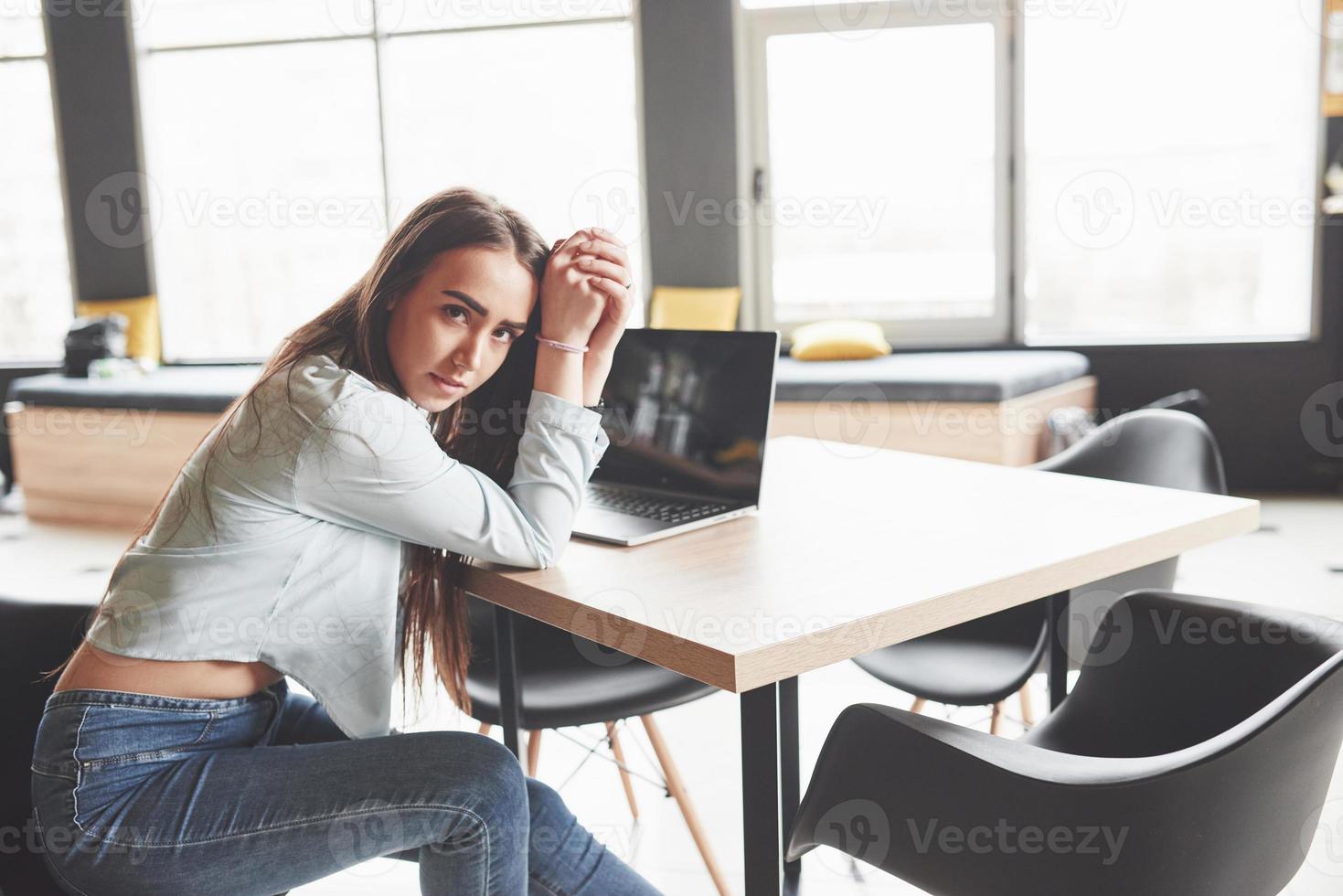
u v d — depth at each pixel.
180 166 6.21
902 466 1.97
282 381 1.22
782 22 5.55
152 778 1.19
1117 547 1.41
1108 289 5.44
